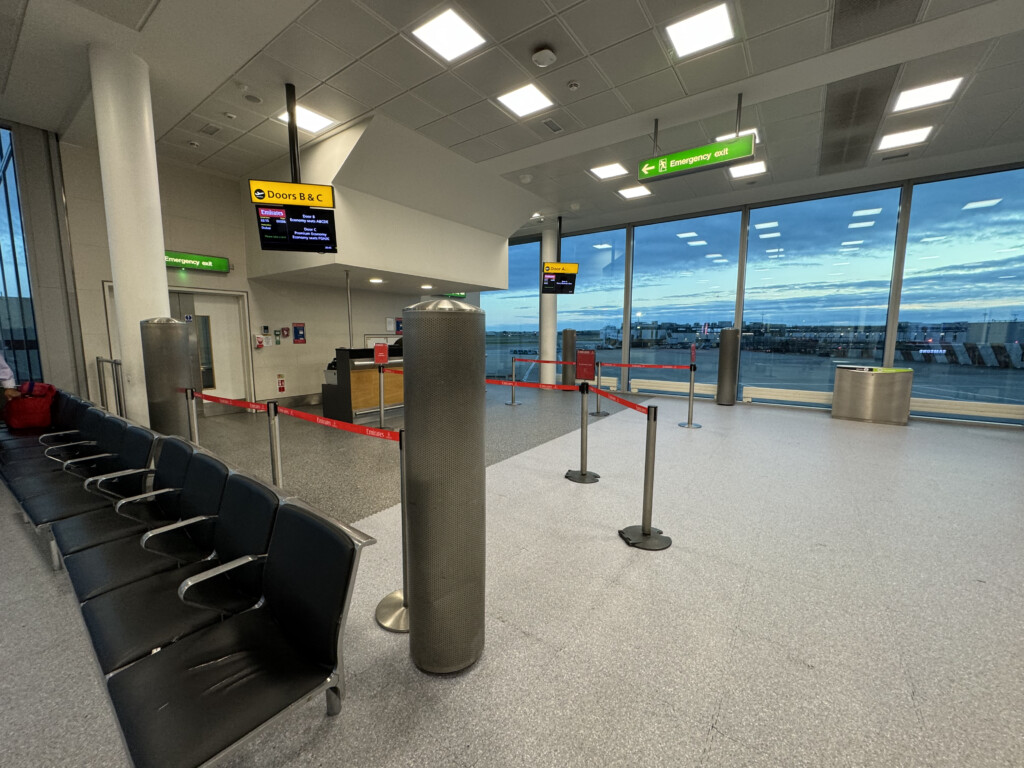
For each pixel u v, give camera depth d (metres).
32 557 2.32
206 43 3.33
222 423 5.92
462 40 3.30
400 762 1.25
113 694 1.09
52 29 3.16
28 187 4.66
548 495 3.34
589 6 2.94
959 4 2.87
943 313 6.20
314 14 3.03
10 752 1.26
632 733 1.35
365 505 3.10
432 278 6.78
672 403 7.73
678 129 4.79
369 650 1.71
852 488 3.46
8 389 3.81
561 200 7.34
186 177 5.98
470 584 1.55
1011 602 2.01
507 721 1.39
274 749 1.28
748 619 1.90
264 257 6.38
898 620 1.89
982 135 4.80
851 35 3.20
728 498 3.27
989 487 3.48
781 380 7.61
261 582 1.47
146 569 1.65
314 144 5.28
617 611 1.96
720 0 2.88
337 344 7.98
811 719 1.40
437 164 5.68
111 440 2.73
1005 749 1.29
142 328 3.31
